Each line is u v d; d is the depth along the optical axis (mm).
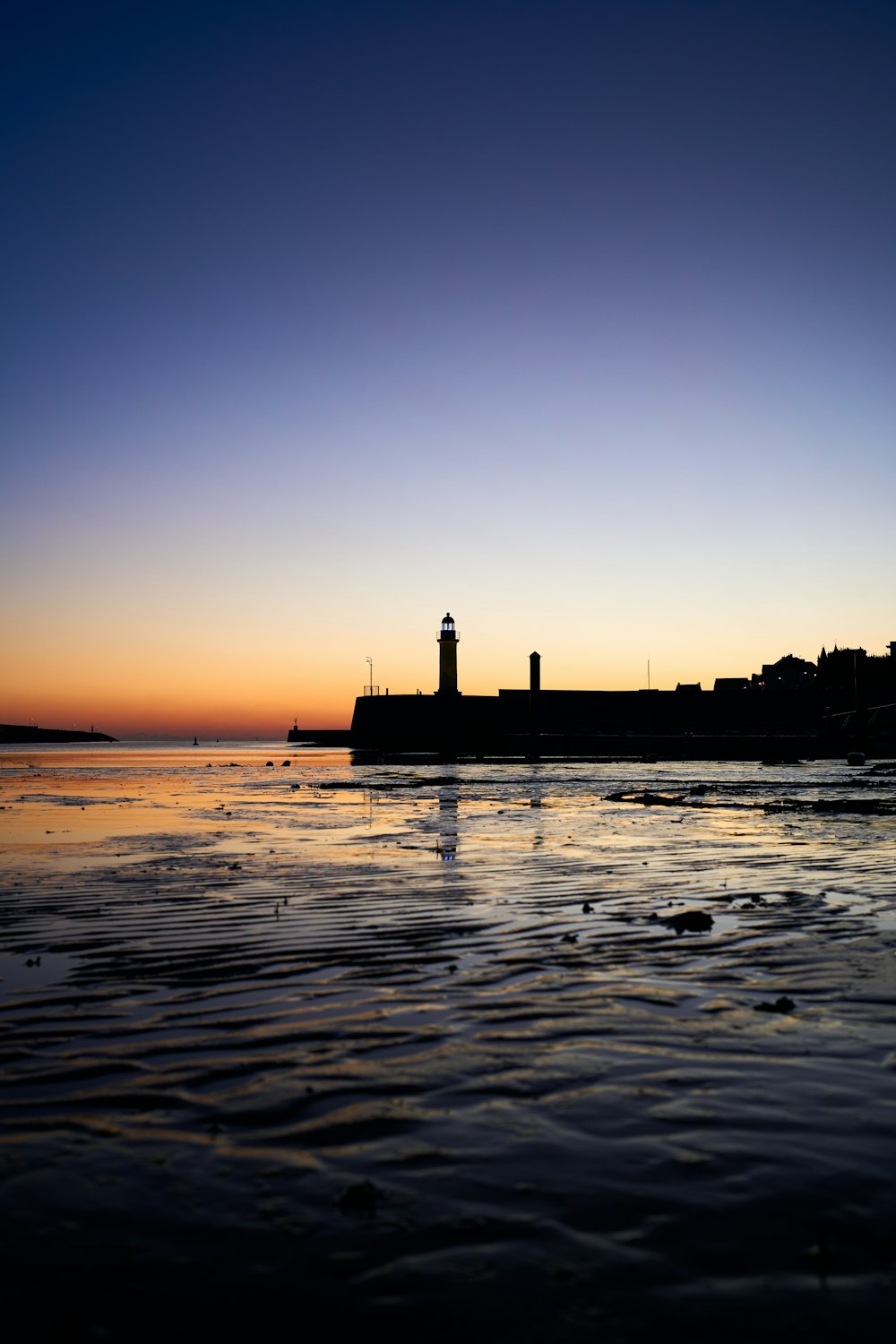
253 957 9828
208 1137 5188
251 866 17625
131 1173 4730
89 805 38156
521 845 21672
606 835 24109
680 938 10688
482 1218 4246
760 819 29047
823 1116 5375
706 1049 6637
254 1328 3473
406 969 9289
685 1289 3701
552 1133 5191
